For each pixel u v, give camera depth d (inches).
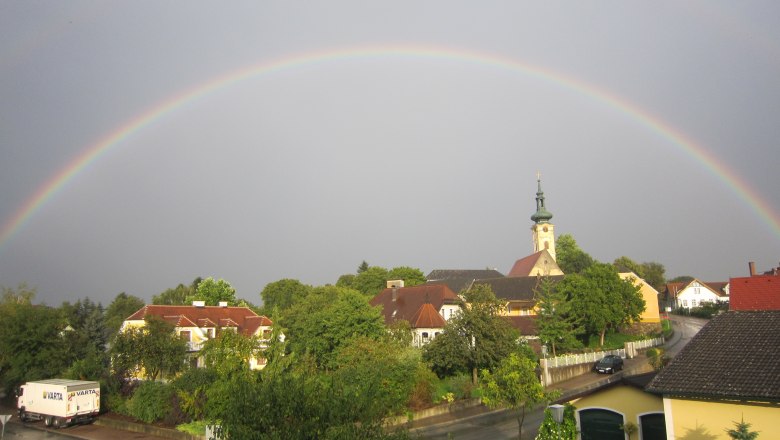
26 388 1776.6
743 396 755.4
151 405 1615.4
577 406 1025.5
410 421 1451.8
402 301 3078.2
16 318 2144.4
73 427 1667.1
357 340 1733.5
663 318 4013.3
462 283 3922.2
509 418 1550.2
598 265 2972.4
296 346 2027.6
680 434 818.8
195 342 2413.9
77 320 3211.1
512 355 1220.5
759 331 882.1
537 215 5305.1
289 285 4805.6
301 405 600.4
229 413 612.1
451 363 1811.0
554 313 2438.5
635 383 967.0
